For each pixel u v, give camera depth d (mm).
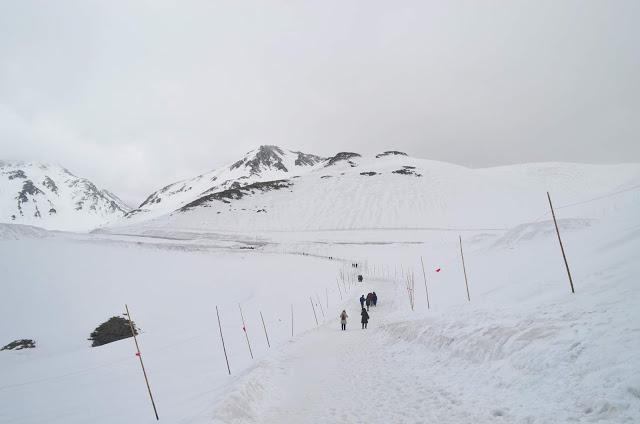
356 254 83125
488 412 8375
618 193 43875
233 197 161875
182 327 35219
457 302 19922
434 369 12570
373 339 20516
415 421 9148
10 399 18641
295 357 18922
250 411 11492
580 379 7488
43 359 27594
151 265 61312
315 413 11164
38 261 54844
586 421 6430
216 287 52000
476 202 126562
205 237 123000
